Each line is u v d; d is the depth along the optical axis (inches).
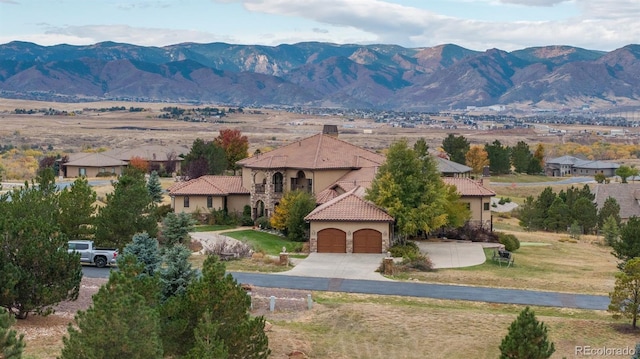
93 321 841.5
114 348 837.8
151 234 2010.3
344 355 1230.9
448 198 2546.8
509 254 2167.8
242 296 1003.9
